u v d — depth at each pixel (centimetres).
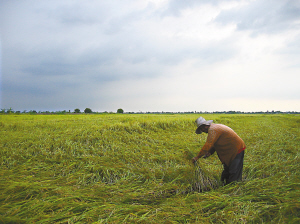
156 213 231
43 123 1083
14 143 582
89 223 212
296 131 1024
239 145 332
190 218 226
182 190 316
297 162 443
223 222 215
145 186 329
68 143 571
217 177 370
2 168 402
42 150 518
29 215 229
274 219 215
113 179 369
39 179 342
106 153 504
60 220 222
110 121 1269
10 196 273
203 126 365
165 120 1130
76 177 363
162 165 431
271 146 638
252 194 275
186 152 465
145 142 640
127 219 219
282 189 280
